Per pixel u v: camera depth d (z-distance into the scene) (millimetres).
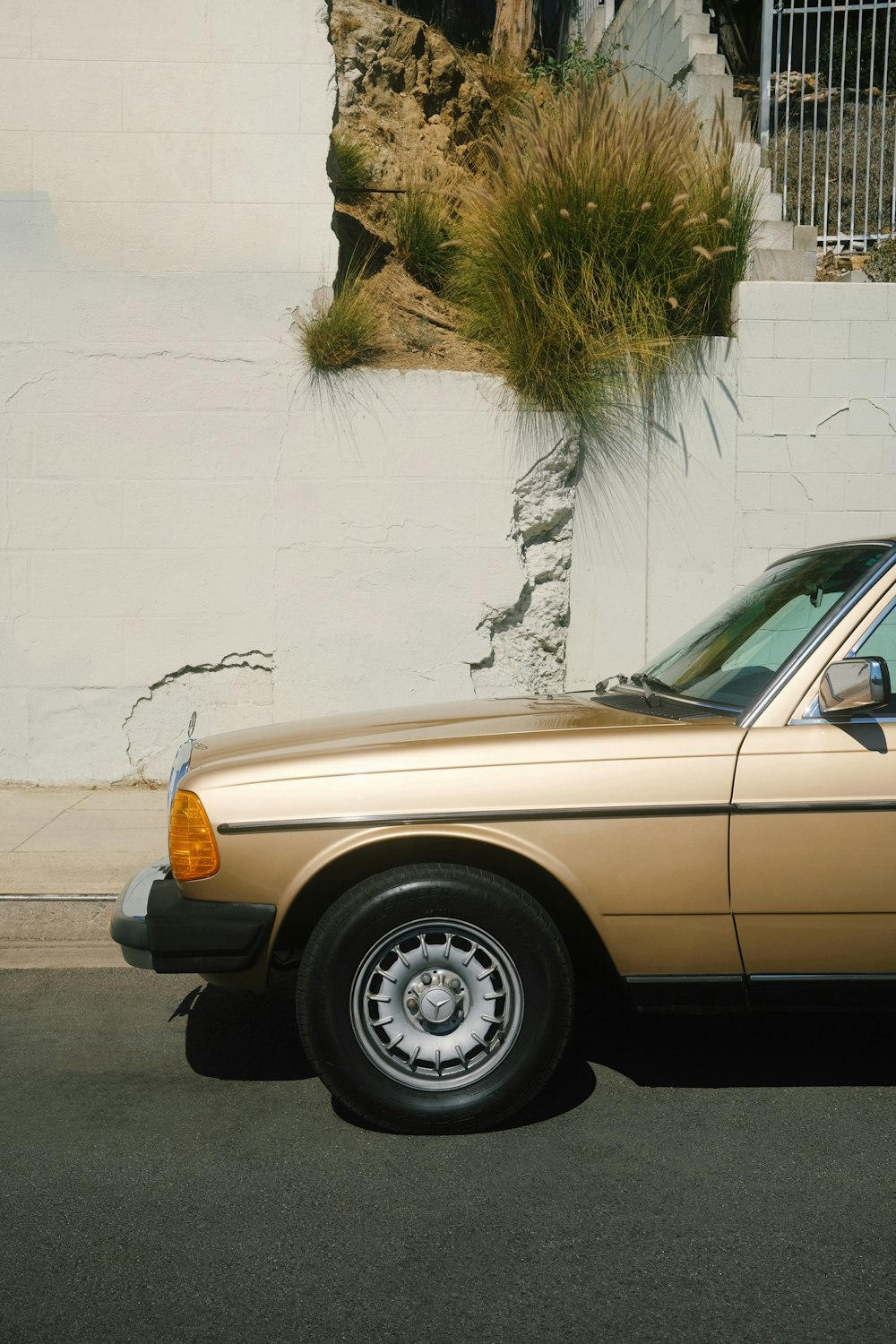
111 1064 4270
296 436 8094
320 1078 3801
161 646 8125
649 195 8328
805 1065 4215
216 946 3627
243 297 8039
